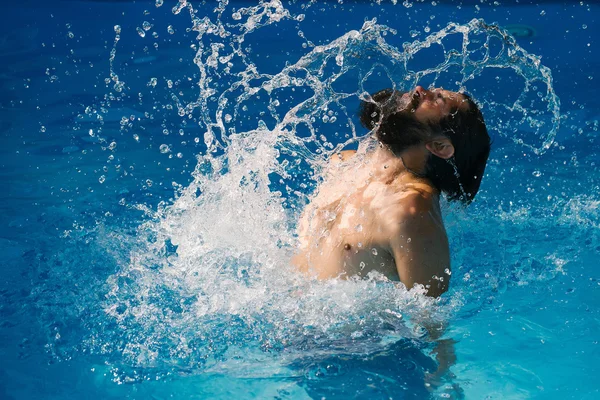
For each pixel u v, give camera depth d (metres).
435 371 1.75
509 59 2.66
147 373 1.77
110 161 3.07
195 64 4.24
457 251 2.35
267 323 1.93
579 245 2.40
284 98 3.72
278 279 2.03
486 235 2.46
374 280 1.90
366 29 2.50
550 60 4.27
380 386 1.69
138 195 2.77
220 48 4.51
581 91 3.76
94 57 4.39
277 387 1.70
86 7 5.15
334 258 1.94
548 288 2.14
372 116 1.95
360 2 5.24
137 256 2.31
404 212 1.82
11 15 4.96
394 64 2.62
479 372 1.75
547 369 1.76
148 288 2.12
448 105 1.89
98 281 2.16
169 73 4.10
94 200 2.72
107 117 3.54
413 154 1.92
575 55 4.34
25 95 3.80
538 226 2.54
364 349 1.82
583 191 2.78
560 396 1.67
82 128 3.41
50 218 2.58
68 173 2.96
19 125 3.43
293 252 2.08
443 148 1.88
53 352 1.84
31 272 2.21
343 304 1.90
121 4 5.23
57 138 3.29
